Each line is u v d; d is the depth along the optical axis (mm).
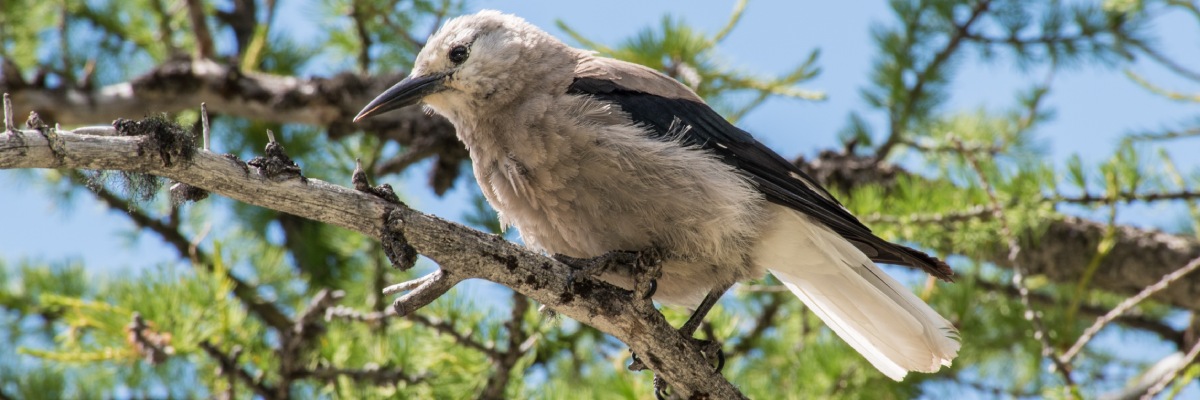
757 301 11797
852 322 8266
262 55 12984
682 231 7324
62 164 4902
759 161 7875
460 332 8453
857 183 12031
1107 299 12500
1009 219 9828
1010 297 11547
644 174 7195
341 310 8391
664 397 7879
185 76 12336
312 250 12656
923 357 8055
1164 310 12867
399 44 12406
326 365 8484
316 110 12336
